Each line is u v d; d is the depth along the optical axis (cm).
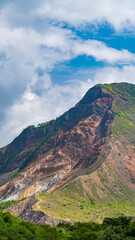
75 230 11906
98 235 10725
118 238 9694
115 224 11431
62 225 13562
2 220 9800
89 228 12225
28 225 10331
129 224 10838
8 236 9088
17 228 9694
